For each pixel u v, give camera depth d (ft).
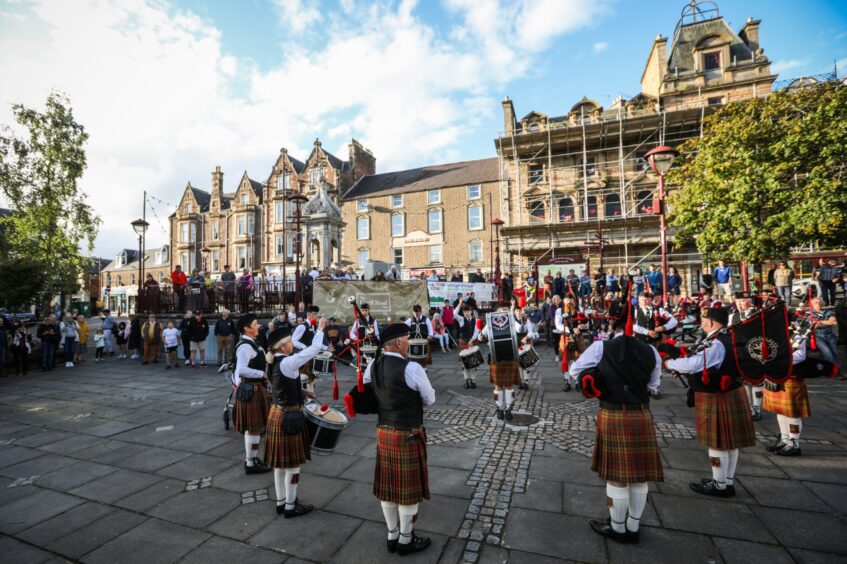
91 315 161.17
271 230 133.28
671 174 60.29
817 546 9.89
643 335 21.01
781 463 14.65
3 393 32.35
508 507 12.22
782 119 46.09
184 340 45.24
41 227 71.31
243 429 15.29
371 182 133.59
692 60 87.66
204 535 11.35
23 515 12.75
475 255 109.81
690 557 9.66
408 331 10.71
